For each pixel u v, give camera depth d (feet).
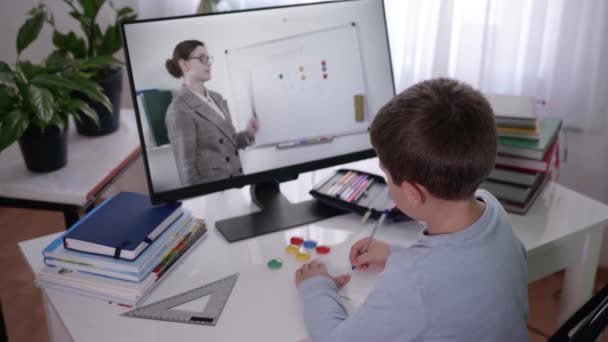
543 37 6.59
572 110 6.85
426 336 2.68
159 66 3.75
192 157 3.91
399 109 2.65
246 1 6.79
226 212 4.38
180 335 3.13
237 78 4.00
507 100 4.75
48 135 5.00
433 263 2.66
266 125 4.13
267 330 3.16
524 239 4.03
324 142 4.34
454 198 2.68
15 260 7.48
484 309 2.63
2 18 8.04
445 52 6.67
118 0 7.32
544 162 4.23
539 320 6.52
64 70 5.48
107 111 5.85
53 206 4.94
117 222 3.68
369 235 4.05
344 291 3.45
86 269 3.47
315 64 4.24
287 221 4.20
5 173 5.20
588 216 4.34
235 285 3.54
